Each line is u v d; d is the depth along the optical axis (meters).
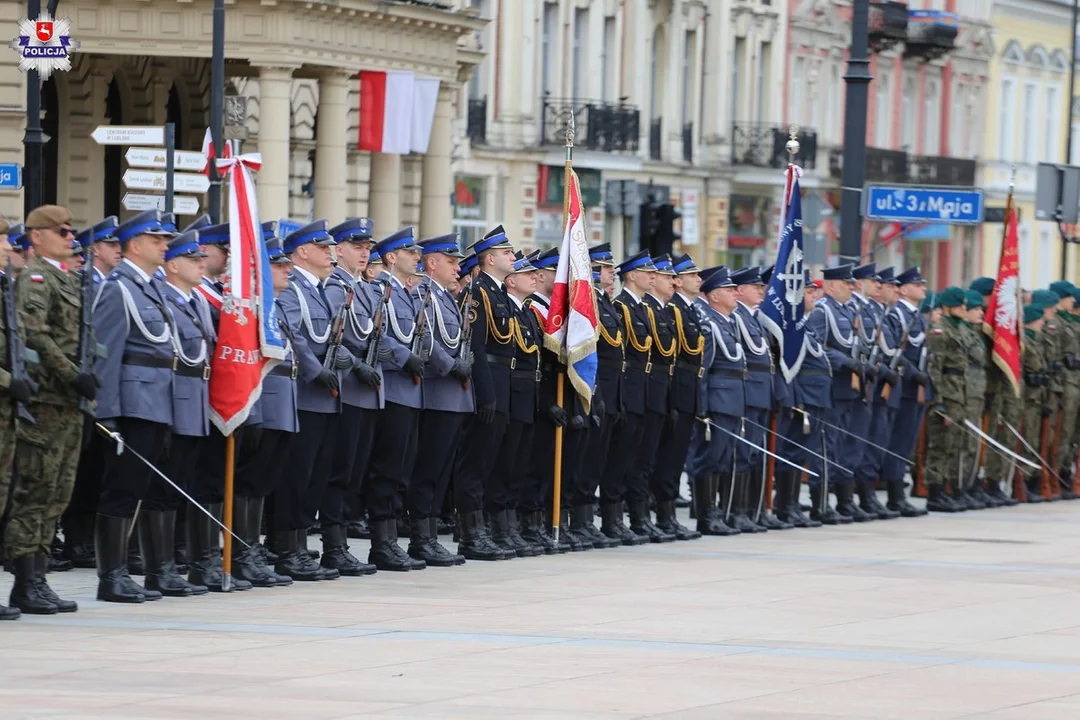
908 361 51.16
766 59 121.19
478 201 95.81
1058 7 158.00
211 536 33.44
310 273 35.28
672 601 33.00
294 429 34.06
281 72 75.44
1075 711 24.45
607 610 31.77
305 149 86.12
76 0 74.12
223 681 25.02
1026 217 154.38
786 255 46.44
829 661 27.52
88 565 36.28
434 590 33.84
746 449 45.25
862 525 48.44
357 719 23.00
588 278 39.69
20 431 29.86
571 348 39.44
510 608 31.75
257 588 33.72
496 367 38.75
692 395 43.56
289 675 25.47
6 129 74.38
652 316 42.66
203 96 83.44
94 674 25.38
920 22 135.12
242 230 32.44
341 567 35.81
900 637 29.89
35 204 52.41
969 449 53.75
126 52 74.50
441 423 37.59
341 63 78.38
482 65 95.50
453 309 37.97
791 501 47.44
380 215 85.50
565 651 27.69
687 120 114.00
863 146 53.06
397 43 82.56
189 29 74.50
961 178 142.88
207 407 32.44
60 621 29.58
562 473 41.00
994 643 29.56
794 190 46.56
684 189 113.06
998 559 40.62
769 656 27.77
